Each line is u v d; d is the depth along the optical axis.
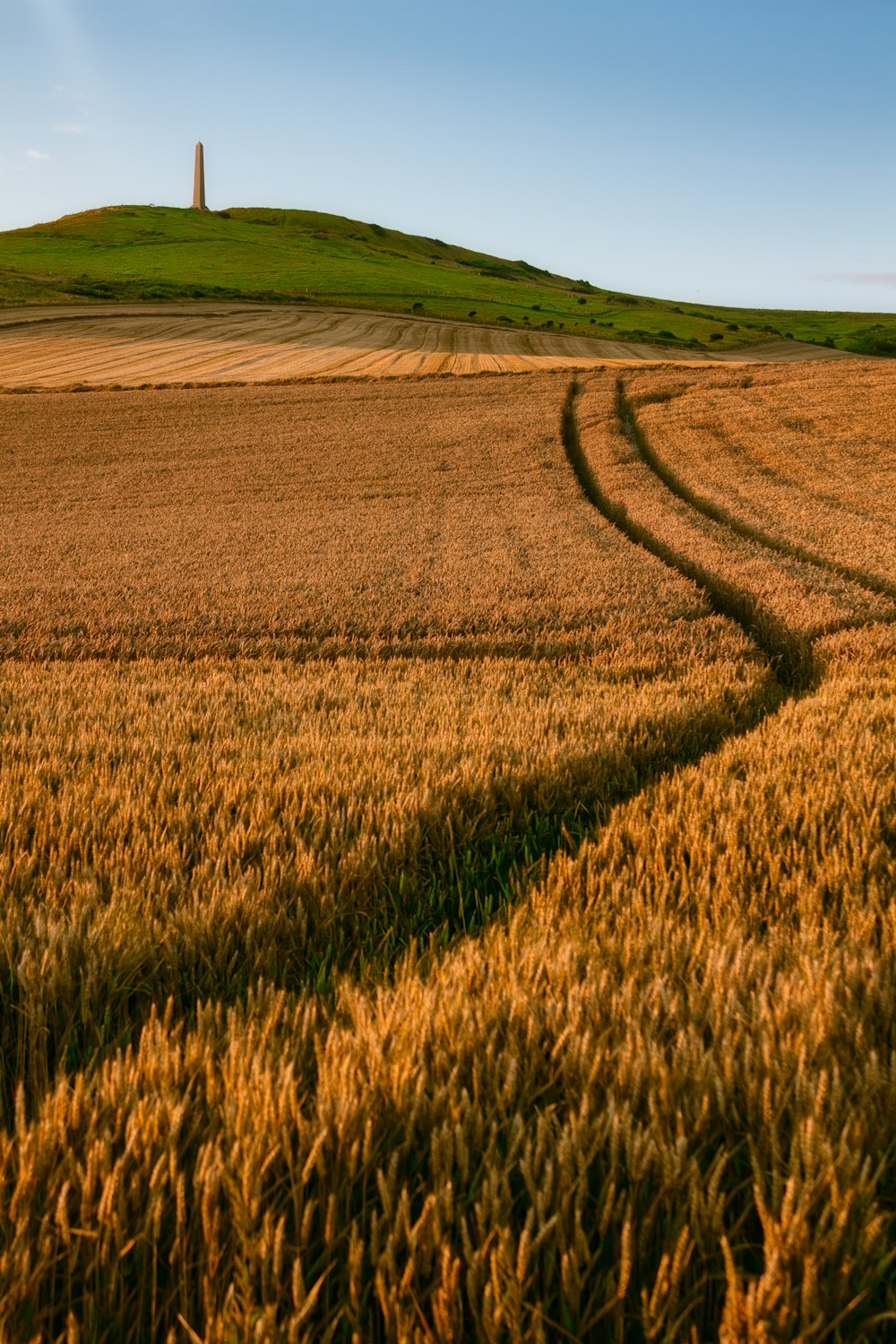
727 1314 1.27
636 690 8.22
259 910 3.19
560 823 4.48
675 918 3.06
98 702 7.81
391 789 4.61
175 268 114.25
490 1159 1.61
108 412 42.12
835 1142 1.61
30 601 14.34
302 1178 1.55
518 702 7.60
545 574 15.04
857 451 27.67
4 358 59.50
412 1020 2.09
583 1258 1.41
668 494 22.77
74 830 3.97
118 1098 1.88
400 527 20.83
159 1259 1.54
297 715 7.20
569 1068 1.91
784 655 10.50
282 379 51.78
